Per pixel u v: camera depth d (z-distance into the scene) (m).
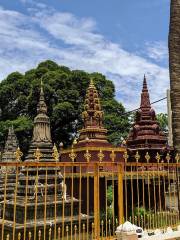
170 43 12.34
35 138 13.91
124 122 36.94
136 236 9.05
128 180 13.77
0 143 34.28
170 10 12.55
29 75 38.34
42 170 12.33
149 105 21.72
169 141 24.00
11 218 11.52
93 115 19.64
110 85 39.38
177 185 11.33
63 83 35.75
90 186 15.11
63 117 33.81
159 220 10.93
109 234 9.61
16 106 37.41
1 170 17.91
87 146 17.20
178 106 11.88
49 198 11.73
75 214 12.09
